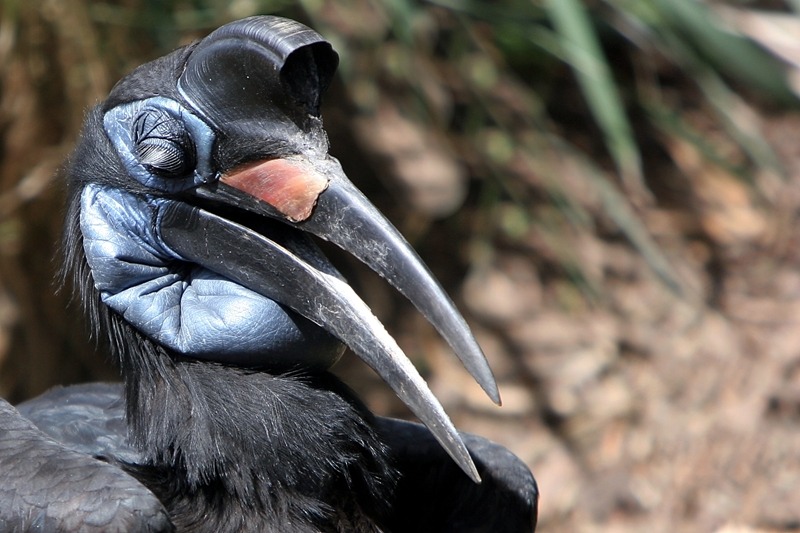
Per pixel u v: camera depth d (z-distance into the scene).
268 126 5.66
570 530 10.56
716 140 13.61
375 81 12.08
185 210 5.86
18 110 10.23
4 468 5.41
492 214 12.23
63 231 6.26
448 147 12.27
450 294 11.79
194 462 5.75
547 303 11.98
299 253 5.86
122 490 5.27
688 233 12.76
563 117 13.11
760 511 10.56
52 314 10.84
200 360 5.86
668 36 12.19
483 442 6.84
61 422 6.48
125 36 10.36
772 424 11.23
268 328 5.75
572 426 11.23
